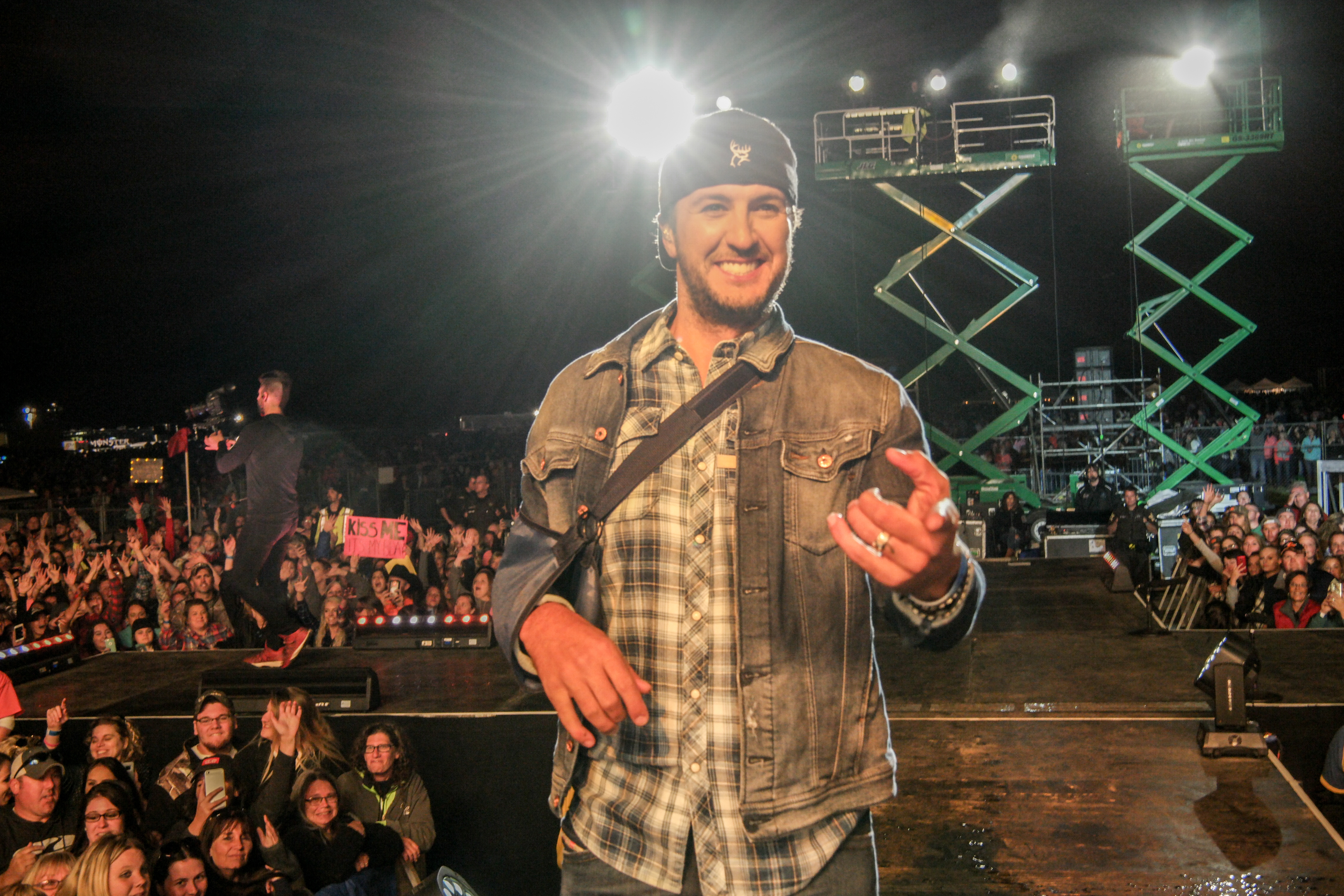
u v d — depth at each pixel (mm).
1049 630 7320
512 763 5562
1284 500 17484
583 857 1265
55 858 4258
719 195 1259
